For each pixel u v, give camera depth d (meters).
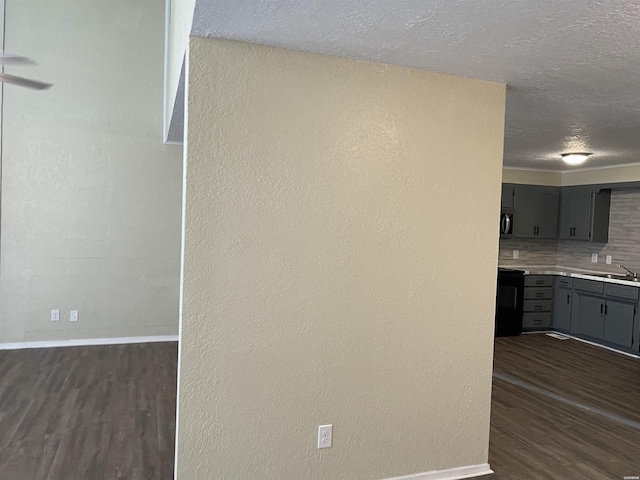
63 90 5.29
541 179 7.26
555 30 2.09
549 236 7.30
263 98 2.41
